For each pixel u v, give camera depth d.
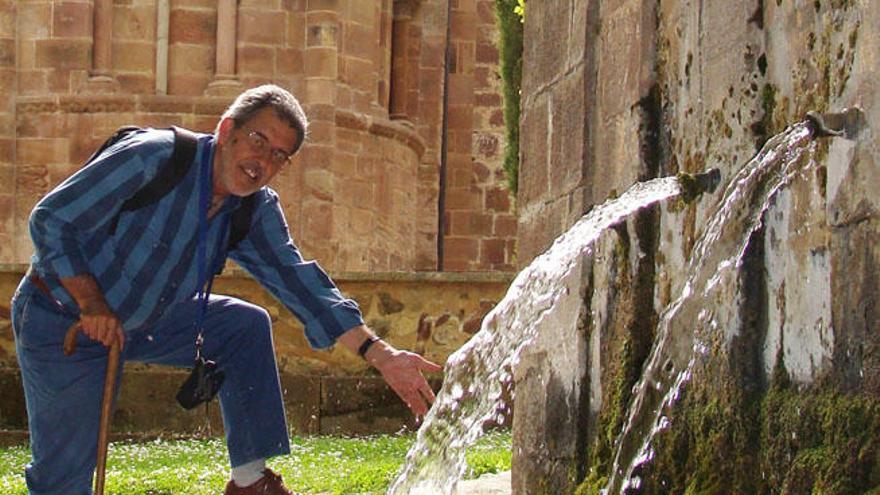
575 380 8.34
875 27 5.93
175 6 28.45
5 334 18.50
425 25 31.89
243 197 7.30
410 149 30.59
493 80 32.47
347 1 29.09
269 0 28.59
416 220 31.23
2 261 28.25
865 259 5.99
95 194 6.98
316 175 28.50
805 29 6.50
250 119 7.00
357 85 29.27
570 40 8.80
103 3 28.31
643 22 7.86
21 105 28.30
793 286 6.52
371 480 11.54
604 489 7.79
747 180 6.69
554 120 9.04
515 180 25.77
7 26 28.38
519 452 8.99
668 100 7.75
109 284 7.12
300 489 11.30
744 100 6.95
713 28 7.25
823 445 6.19
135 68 28.38
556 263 7.82
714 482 6.89
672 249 7.57
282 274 7.48
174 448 15.70
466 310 19.08
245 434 7.65
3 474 13.19
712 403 7.01
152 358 7.56
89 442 7.38
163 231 7.10
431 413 7.76
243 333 7.61
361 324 7.51
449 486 7.82
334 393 18.55
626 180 8.03
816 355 6.34
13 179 28.30
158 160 7.05
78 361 7.31
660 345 7.47
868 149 5.96
